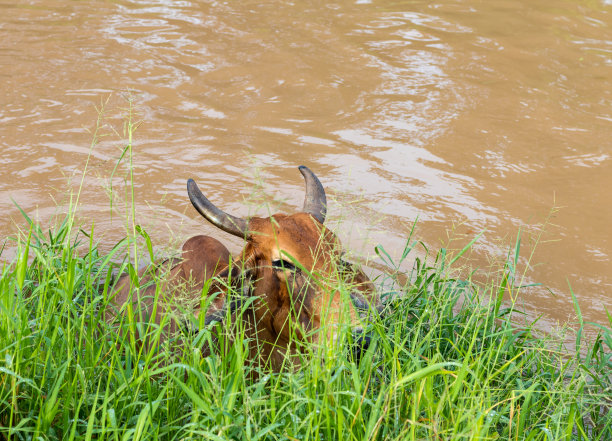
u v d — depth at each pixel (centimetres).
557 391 605
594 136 1478
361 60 1780
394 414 560
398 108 1558
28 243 633
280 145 1386
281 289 705
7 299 592
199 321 602
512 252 1091
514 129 1493
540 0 2256
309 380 548
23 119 1436
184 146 1366
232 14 2055
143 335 618
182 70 1689
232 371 562
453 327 754
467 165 1350
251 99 1570
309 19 2036
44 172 1251
